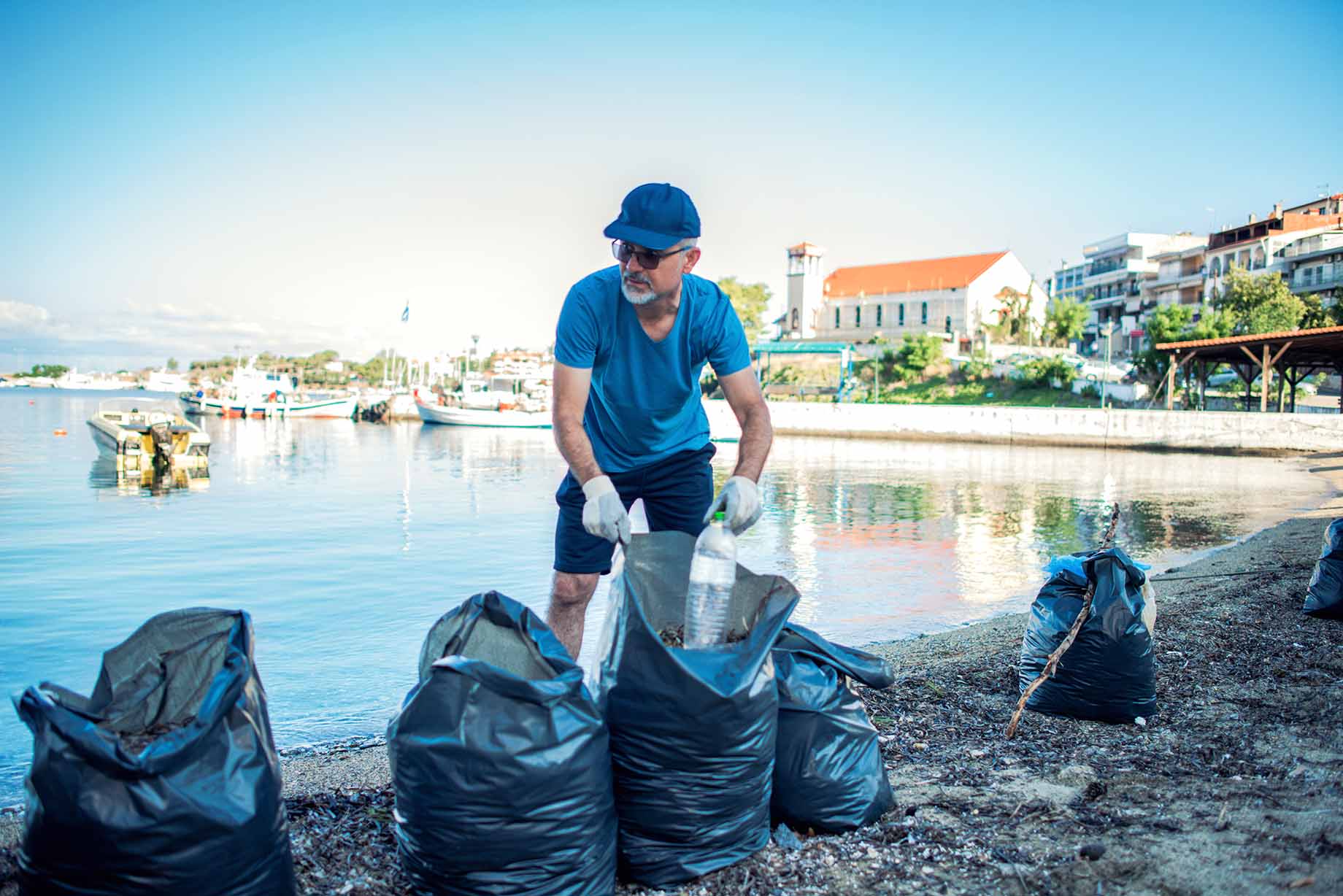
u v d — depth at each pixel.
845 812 2.81
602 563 3.46
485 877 2.23
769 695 2.57
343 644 7.21
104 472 26.11
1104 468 32.41
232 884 2.01
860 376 73.06
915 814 2.97
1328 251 54.84
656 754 2.45
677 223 2.83
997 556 12.20
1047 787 3.20
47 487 21.95
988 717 4.14
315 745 4.61
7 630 7.99
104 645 7.52
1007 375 63.19
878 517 16.94
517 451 39.16
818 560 11.80
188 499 19.77
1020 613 8.21
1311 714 3.91
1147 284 74.56
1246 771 3.27
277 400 74.44
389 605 8.89
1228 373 57.62
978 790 3.19
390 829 2.90
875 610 8.48
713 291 3.16
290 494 21.09
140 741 2.16
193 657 2.36
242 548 12.93
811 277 93.50
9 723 5.12
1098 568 4.16
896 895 2.41
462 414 62.78
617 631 2.56
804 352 67.56
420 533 14.68
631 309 3.05
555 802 2.23
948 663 5.39
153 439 27.00
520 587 9.97
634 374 3.16
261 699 2.25
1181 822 2.81
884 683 3.10
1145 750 3.60
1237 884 2.38
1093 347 79.94
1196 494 22.39
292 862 2.25
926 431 50.62
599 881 2.35
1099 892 2.39
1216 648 5.23
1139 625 3.99
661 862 2.50
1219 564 9.72
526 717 2.24
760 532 14.77
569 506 3.43
